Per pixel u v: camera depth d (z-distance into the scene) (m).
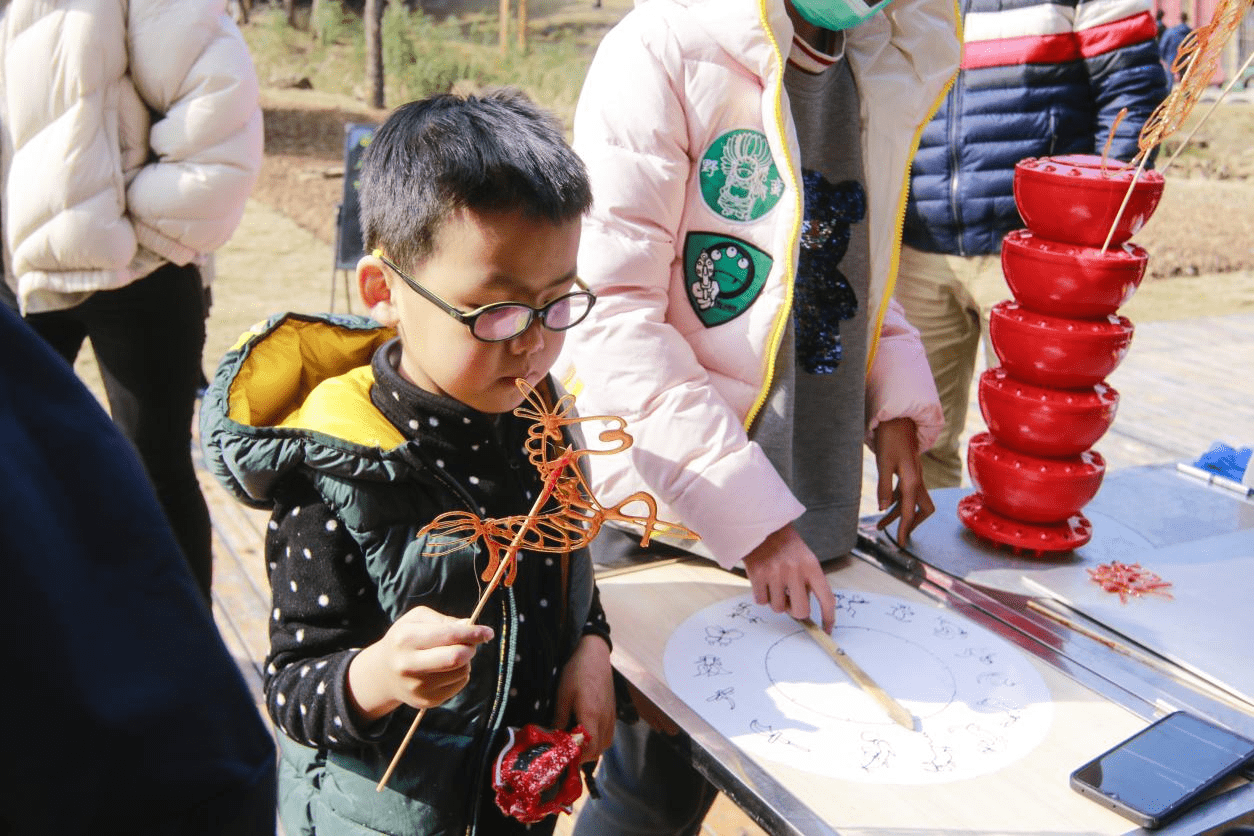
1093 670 1.21
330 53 8.09
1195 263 6.31
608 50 1.37
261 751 0.61
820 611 1.29
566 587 1.18
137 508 0.59
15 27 2.07
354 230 4.36
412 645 0.91
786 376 1.42
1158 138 1.31
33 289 2.19
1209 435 4.11
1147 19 2.61
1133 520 1.56
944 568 1.44
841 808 0.99
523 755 1.04
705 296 1.41
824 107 1.49
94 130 2.11
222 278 5.74
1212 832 0.97
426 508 1.04
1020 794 1.01
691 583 1.40
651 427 1.32
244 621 2.83
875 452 1.61
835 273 1.50
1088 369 1.37
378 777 1.06
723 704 1.14
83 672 0.54
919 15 1.48
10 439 0.56
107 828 0.55
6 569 0.53
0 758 0.53
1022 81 2.61
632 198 1.33
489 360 1.01
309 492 1.05
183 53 2.15
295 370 1.20
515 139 1.00
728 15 1.29
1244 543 1.49
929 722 1.12
